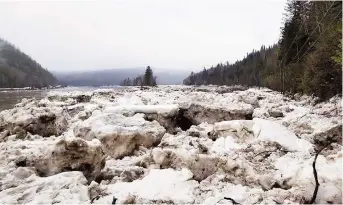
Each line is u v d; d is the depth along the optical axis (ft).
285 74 115.85
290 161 25.00
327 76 71.10
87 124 33.40
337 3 61.52
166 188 20.24
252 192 19.60
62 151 22.54
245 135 33.14
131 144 31.83
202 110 48.32
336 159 24.45
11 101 133.90
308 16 106.52
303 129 38.42
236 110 47.21
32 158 25.14
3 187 19.92
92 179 23.22
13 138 35.73
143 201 18.53
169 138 32.53
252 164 25.11
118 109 42.47
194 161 24.71
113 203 17.84
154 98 61.05
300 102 74.95
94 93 90.48
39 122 39.99
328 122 38.32
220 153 28.43
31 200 17.67
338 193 17.90
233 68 401.90
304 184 19.90
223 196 18.97
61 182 19.79
